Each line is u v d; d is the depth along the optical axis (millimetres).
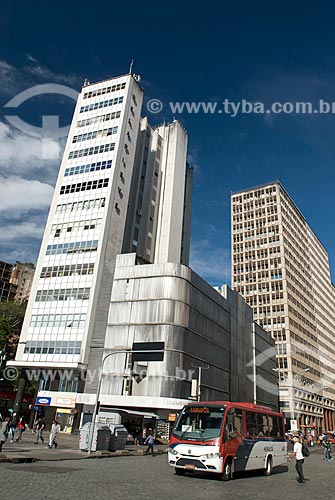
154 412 45375
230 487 13156
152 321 49156
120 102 65188
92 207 58031
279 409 86875
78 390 49312
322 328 122312
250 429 17500
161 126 79688
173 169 73875
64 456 20469
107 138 62656
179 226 72125
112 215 57438
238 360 66312
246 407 17797
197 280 55062
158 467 18531
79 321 51750
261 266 106625
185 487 12461
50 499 8992
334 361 127625
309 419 95562
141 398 45344
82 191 59875
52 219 59688
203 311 55656
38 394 50781
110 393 47219
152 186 72000
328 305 134750
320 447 58906
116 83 67438
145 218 69062
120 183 60188
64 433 45969
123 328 50250
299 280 111062
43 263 57062
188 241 83562
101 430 25281
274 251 106062
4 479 11523
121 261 55281
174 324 48562
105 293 53469
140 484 12453
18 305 68062
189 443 15039
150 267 52688
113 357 49062
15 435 33656
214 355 57031
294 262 110500
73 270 55031
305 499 11602
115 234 57531
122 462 20266
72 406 48281
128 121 64500
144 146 73562
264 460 18078
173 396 45000
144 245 67062
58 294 54312
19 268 114688
